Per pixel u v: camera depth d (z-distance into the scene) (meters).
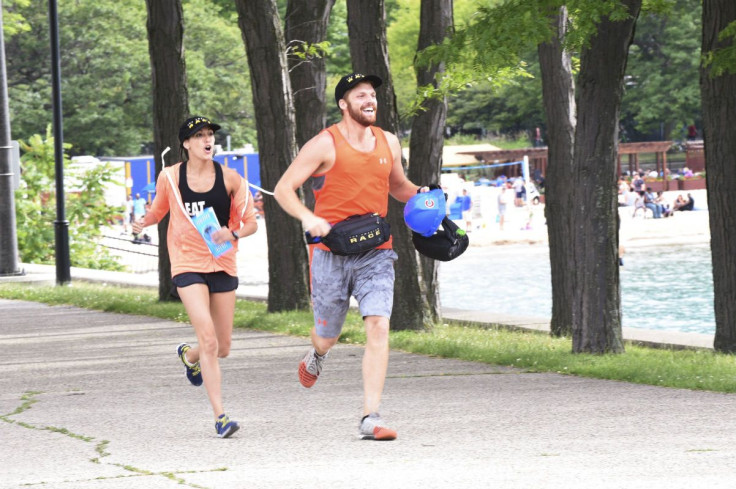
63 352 21.44
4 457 11.97
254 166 100.00
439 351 20.12
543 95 28.59
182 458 11.62
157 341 22.81
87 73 119.31
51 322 26.91
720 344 22.84
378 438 12.24
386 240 12.50
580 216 19.92
